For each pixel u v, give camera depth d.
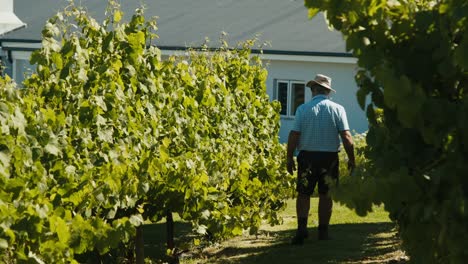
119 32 11.77
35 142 8.43
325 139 14.95
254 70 18.41
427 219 4.94
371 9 5.26
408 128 5.20
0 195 7.56
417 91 4.80
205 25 37.59
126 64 11.75
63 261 8.05
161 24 38.34
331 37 33.81
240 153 15.46
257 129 17.72
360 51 5.27
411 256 5.62
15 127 7.99
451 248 4.68
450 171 4.79
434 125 4.84
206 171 13.12
